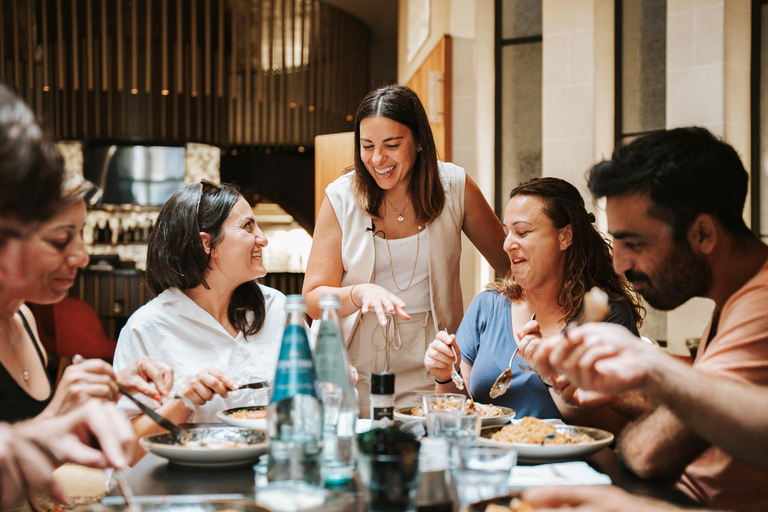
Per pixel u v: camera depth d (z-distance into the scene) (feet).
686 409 3.59
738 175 4.12
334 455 4.07
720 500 4.25
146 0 29.40
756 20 14.03
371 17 33.86
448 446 3.83
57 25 29.60
